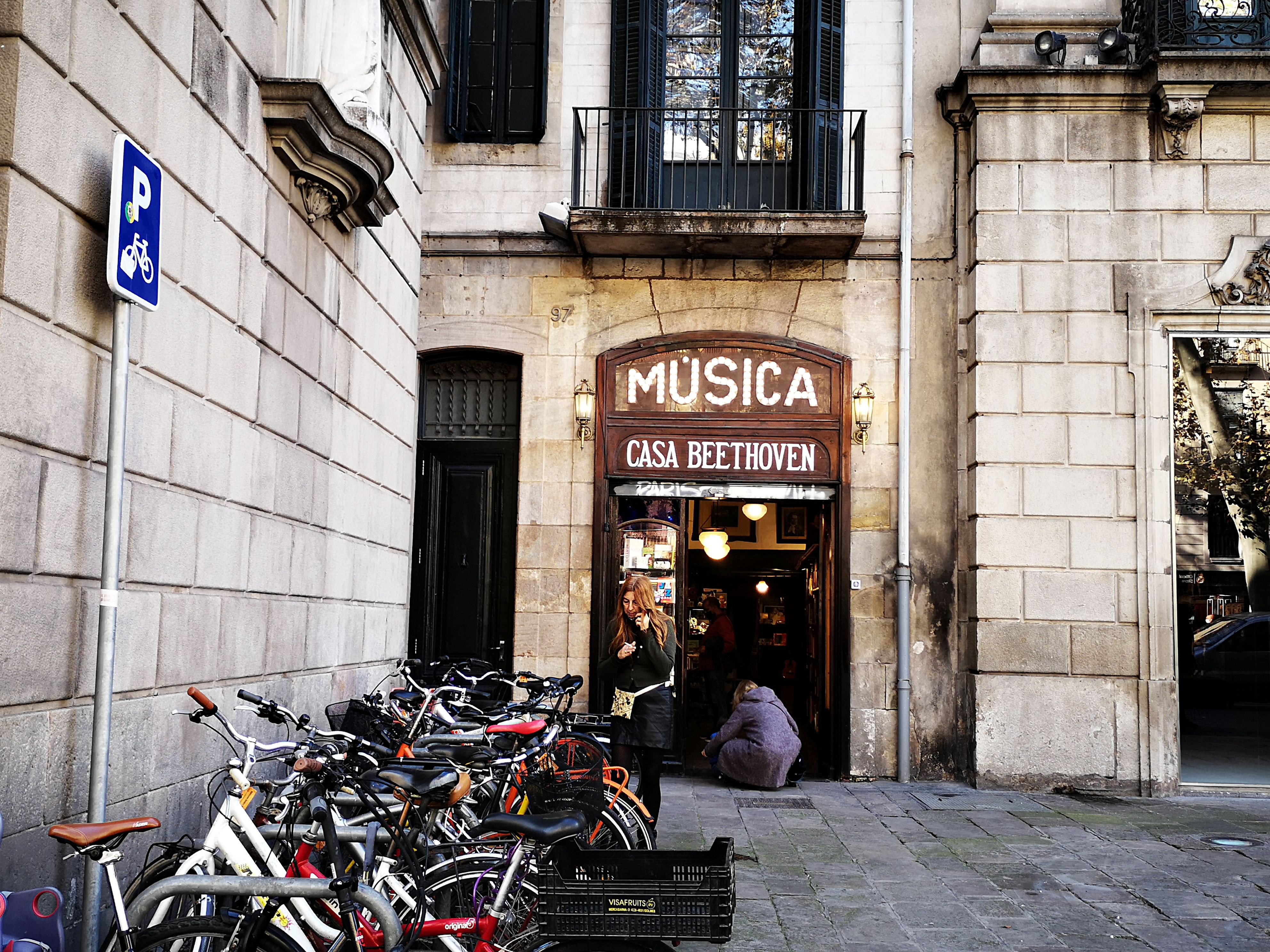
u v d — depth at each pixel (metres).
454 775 3.85
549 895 3.43
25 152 4.14
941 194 11.33
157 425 5.21
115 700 4.80
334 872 3.42
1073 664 10.40
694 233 10.71
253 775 6.25
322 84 6.80
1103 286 10.69
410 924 3.52
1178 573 10.55
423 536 11.62
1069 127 10.82
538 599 11.23
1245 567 10.51
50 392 4.32
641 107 11.41
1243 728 10.36
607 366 11.40
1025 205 10.80
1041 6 11.11
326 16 7.48
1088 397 10.62
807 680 13.35
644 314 11.46
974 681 10.55
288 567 7.08
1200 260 10.64
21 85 4.11
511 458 11.63
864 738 10.91
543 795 5.60
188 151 5.54
